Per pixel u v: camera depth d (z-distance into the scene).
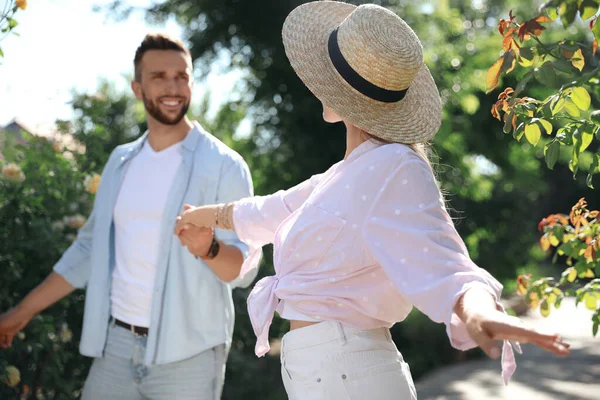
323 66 2.26
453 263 1.91
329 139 11.15
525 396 7.02
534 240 14.20
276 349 7.04
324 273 2.13
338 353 2.11
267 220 2.62
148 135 3.60
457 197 12.95
